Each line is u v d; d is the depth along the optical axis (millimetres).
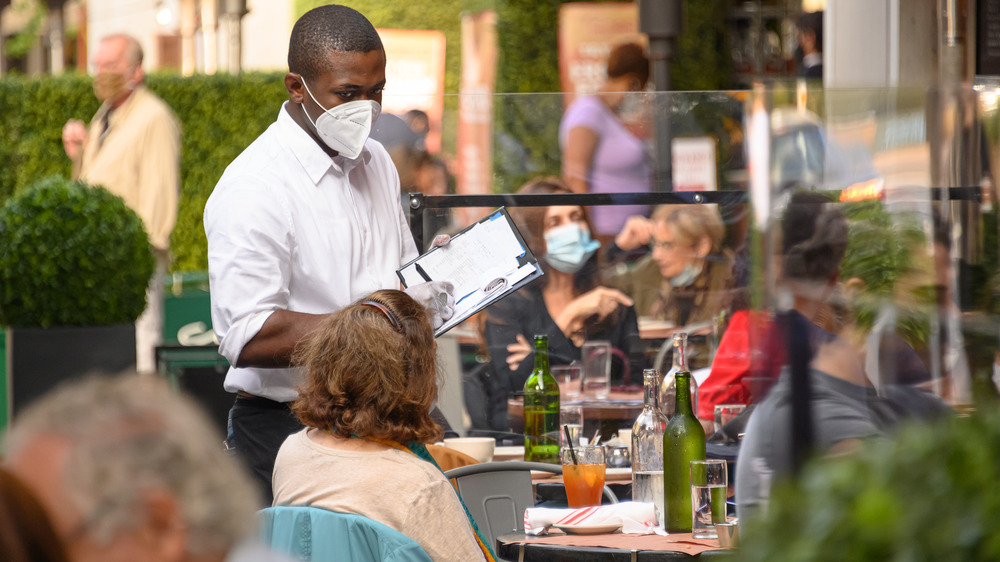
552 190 9133
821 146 5703
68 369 14367
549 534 6160
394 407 5367
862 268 5406
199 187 25109
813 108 5750
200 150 25109
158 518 1993
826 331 5281
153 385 2162
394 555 4984
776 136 5676
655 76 14383
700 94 9016
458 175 9039
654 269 9023
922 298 5516
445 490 5305
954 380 5371
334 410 5383
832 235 5398
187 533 2006
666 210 8992
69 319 14484
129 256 14836
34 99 24406
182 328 17562
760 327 5371
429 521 5188
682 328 9047
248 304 7211
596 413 8836
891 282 5465
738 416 7996
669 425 6316
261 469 7469
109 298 14664
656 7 14227
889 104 5812
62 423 2059
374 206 8164
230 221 7348
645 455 6699
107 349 14609
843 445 1950
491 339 9055
